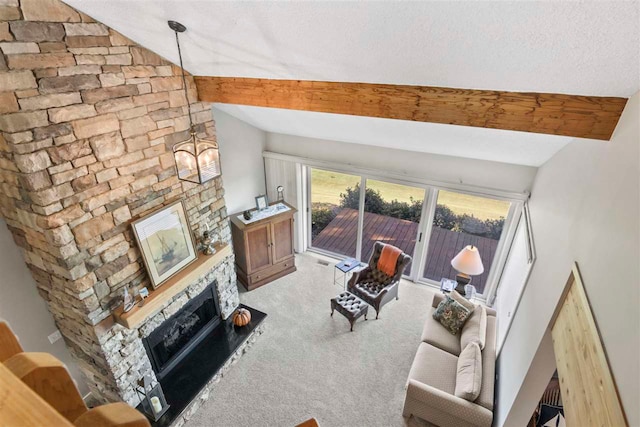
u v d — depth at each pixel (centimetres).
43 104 227
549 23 145
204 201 383
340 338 449
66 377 44
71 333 318
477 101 229
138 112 291
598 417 145
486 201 475
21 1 207
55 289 289
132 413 43
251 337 438
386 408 361
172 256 344
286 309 499
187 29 233
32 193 234
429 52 194
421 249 537
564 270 228
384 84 254
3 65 205
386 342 443
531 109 217
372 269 522
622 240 156
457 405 304
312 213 627
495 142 339
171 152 329
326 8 174
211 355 398
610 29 138
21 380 37
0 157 232
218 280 427
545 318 241
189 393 354
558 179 302
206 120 361
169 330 376
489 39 167
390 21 172
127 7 218
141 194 308
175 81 318
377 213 567
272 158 574
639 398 118
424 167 476
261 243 521
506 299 424
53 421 31
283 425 346
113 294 299
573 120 208
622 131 188
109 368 311
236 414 356
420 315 490
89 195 266
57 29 226
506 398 296
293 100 296
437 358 363
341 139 496
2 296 288
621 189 171
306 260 620
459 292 462
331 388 383
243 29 216
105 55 257
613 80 174
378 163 504
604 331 156
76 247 263
